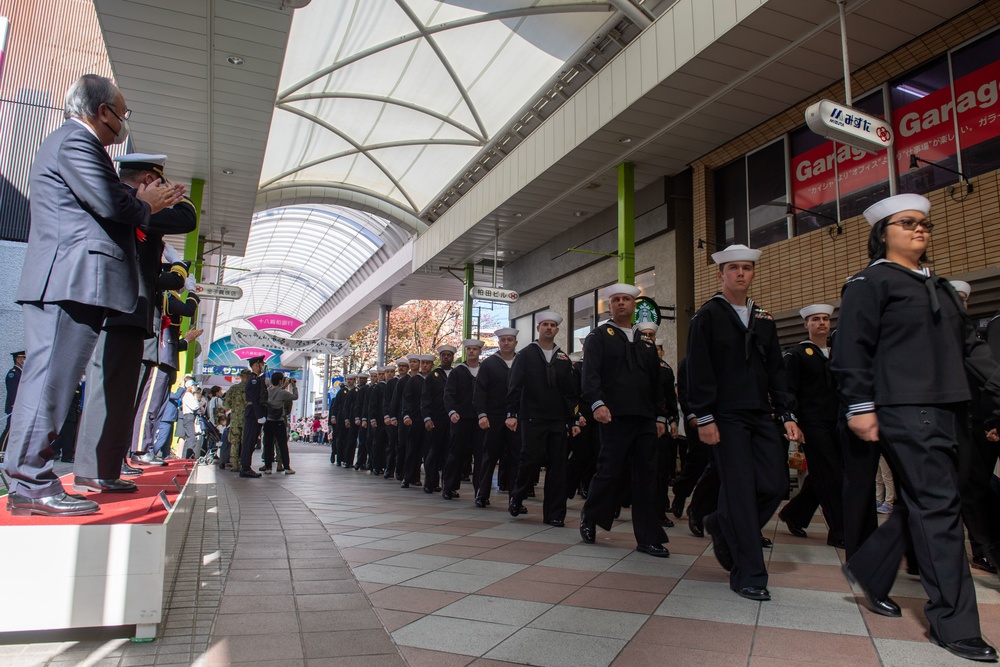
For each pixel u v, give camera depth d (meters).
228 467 15.02
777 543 5.84
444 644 2.78
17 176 14.02
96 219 2.96
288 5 9.17
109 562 2.61
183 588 3.54
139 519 2.78
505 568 4.36
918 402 2.98
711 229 13.51
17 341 13.16
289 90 14.41
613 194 15.48
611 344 5.30
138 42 10.19
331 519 6.63
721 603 3.51
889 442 3.04
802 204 11.78
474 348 9.31
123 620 2.60
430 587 3.78
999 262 8.48
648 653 2.70
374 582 3.87
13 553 2.53
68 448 11.43
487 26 13.02
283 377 13.75
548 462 6.75
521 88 14.81
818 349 5.87
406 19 12.66
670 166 13.87
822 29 9.24
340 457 17.39
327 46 13.07
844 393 3.17
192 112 12.32
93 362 3.63
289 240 32.22
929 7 8.85
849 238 10.65
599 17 12.35
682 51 10.12
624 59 11.51
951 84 9.45
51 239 2.91
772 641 2.86
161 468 5.79
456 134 17.27
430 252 21.41
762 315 4.12
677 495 7.72
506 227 18.14
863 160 10.75
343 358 44.97
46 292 2.86
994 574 4.59
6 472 2.84
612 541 5.60
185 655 2.53
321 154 18.72
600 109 12.12
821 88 10.78
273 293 44.94
